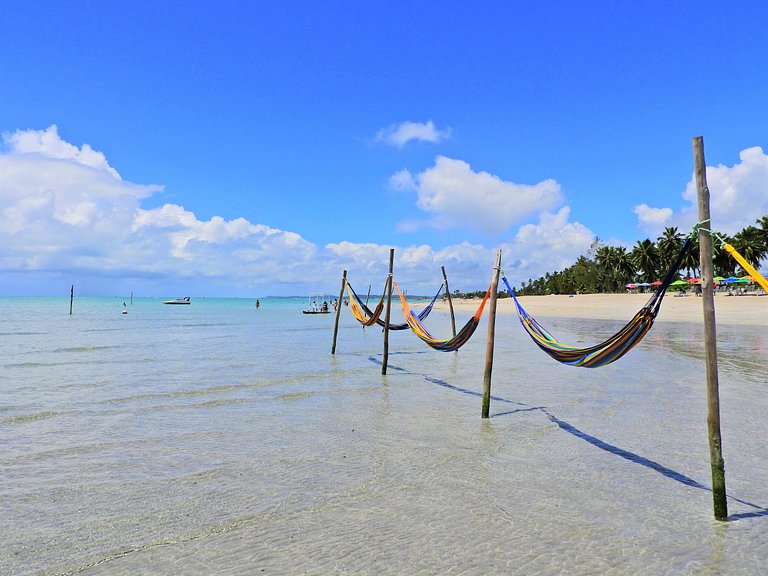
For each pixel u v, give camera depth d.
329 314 67.25
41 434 8.16
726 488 5.77
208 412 9.78
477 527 4.77
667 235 84.19
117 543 4.47
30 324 40.06
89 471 6.39
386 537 4.57
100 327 36.69
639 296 73.44
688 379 13.19
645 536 4.59
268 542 4.48
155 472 6.36
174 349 21.64
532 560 4.15
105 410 9.91
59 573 3.97
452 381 13.67
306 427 8.64
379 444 7.61
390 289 14.98
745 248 69.44
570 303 70.31
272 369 15.73
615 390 11.97
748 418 9.05
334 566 4.06
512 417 9.38
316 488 5.80
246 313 70.69
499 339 27.28
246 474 6.28
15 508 5.23
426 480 6.06
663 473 6.31
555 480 6.06
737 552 4.29
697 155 4.94
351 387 12.62
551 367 16.25
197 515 5.06
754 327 29.53
